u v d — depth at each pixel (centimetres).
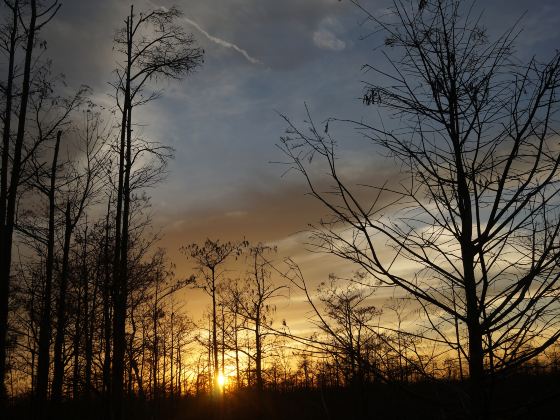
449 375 382
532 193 384
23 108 1547
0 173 1550
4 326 1484
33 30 1569
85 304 1953
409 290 392
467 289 389
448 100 405
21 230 1708
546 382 357
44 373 1789
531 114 384
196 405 3938
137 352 2197
